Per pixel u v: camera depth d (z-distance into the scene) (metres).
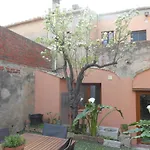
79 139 7.42
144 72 8.62
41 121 9.10
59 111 8.95
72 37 8.25
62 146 3.60
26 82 8.91
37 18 12.38
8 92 7.66
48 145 3.66
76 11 10.92
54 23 7.98
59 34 7.93
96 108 7.38
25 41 9.00
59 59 11.25
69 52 8.29
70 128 8.05
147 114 8.45
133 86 8.72
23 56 8.78
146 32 11.61
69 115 9.48
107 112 9.02
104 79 9.24
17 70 8.28
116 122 8.83
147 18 11.68
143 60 8.70
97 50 9.20
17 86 8.25
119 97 8.92
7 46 7.71
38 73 9.58
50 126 4.84
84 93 9.95
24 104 8.69
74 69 8.93
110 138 7.36
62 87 9.29
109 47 9.29
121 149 6.66
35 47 9.82
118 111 8.09
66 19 8.33
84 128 7.90
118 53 9.12
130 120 8.63
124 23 8.46
